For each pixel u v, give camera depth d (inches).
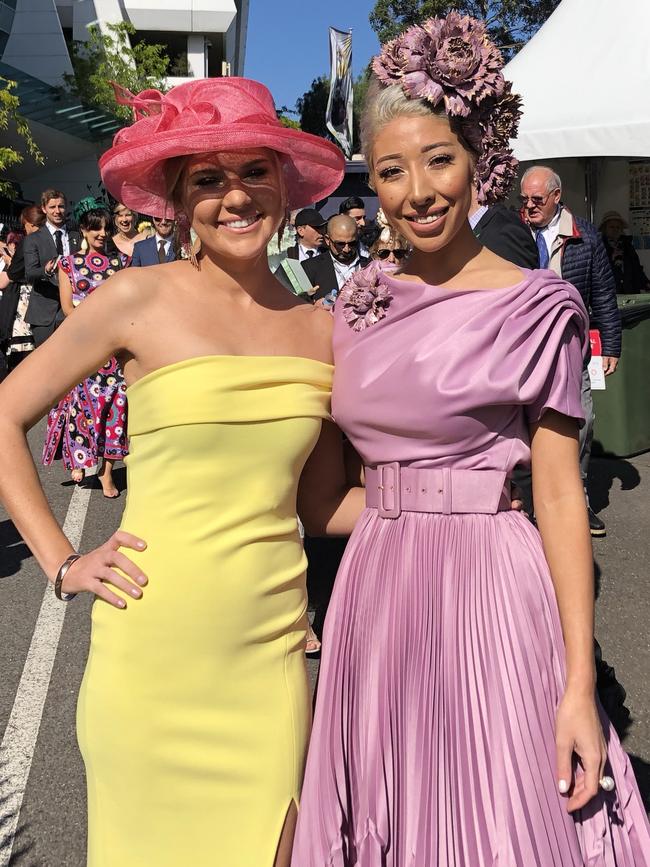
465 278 68.7
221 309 69.5
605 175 343.6
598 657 101.0
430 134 65.6
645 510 217.3
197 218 67.9
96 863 67.3
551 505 64.6
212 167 66.7
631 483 241.1
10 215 953.5
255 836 66.5
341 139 878.4
